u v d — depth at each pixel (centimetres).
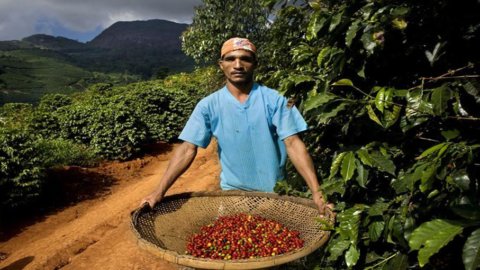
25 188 814
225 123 293
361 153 199
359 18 208
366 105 200
